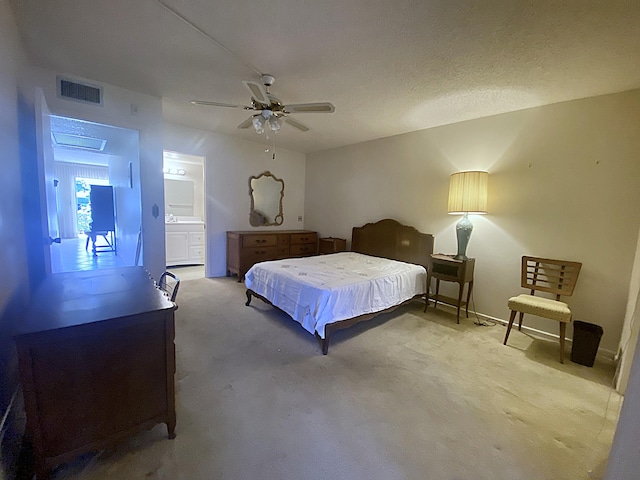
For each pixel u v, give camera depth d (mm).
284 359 2297
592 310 2658
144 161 3086
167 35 1937
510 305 2641
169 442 1435
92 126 3086
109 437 1294
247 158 5098
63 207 7977
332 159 5301
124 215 4145
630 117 2443
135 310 1314
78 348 1187
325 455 1394
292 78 2504
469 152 3449
